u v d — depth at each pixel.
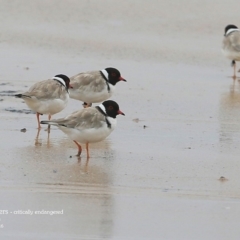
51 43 25.48
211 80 22.39
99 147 15.53
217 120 17.95
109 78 18.56
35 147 15.27
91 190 12.85
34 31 26.59
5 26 26.91
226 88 21.44
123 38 26.38
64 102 16.86
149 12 28.84
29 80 21.09
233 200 12.62
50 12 28.52
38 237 10.84
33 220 11.45
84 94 18.31
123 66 23.28
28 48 24.81
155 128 17.09
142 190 12.96
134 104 19.12
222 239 11.02
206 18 28.41
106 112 14.70
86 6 29.17
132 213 11.87
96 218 11.62
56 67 22.72
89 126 14.49
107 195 12.65
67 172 13.75
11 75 21.53
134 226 11.36
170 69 23.38
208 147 15.72
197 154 15.18
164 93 20.44
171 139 16.25
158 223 11.52
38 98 16.39
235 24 27.86
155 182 13.40
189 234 11.13
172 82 21.78
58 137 16.16
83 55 24.34
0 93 19.59
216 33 27.22
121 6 29.27
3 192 12.55
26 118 17.53
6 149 14.99
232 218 11.81
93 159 14.66
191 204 12.35
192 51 25.45
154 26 27.62
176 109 18.81
